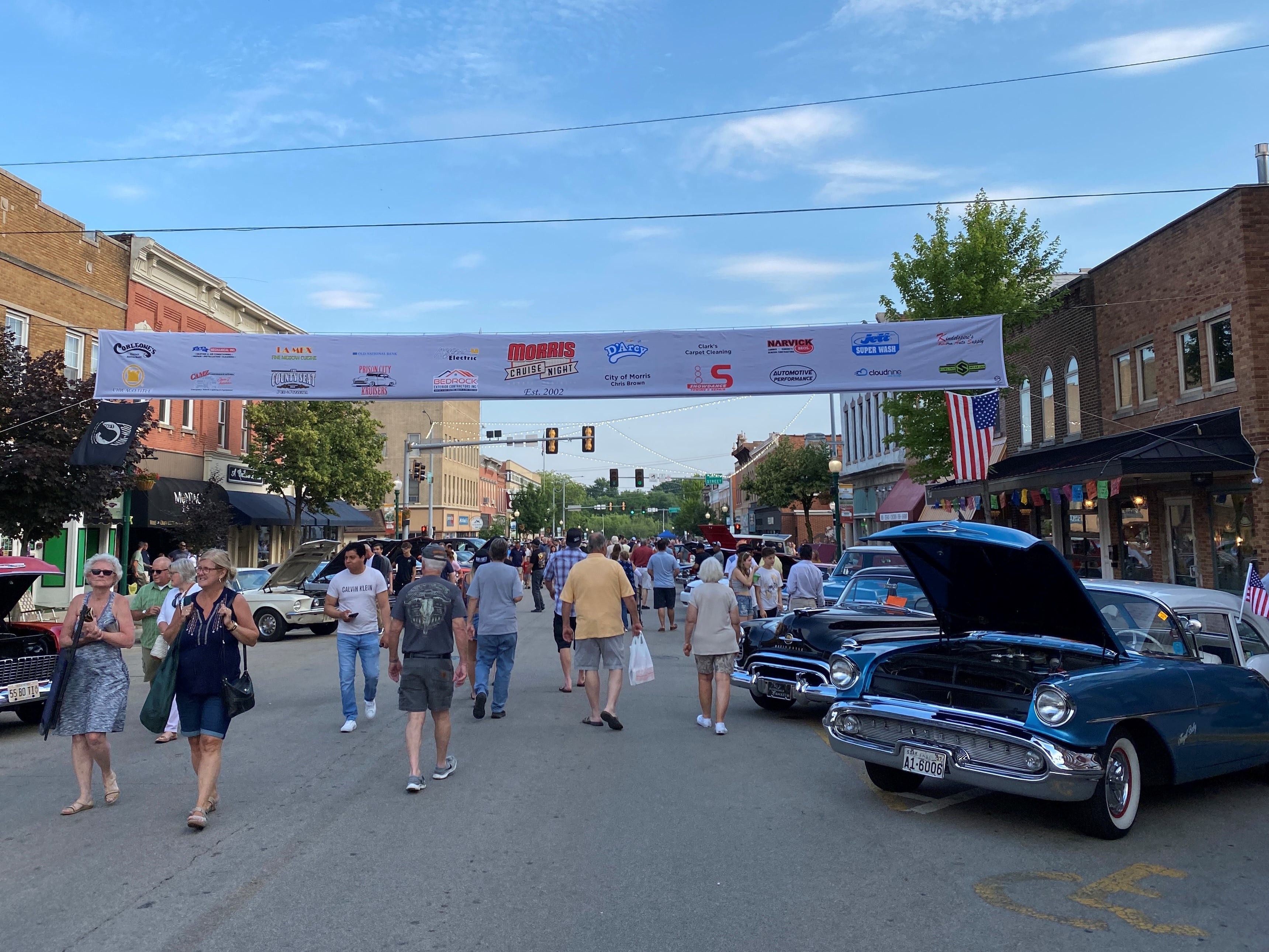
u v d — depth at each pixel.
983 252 21.45
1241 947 4.25
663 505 156.50
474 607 9.88
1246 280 16.77
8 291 20.83
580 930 4.39
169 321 27.73
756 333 16.34
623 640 9.44
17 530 16.33
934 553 6.95
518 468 113.81
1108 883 5.06
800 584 13.65
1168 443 17.03
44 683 9.30
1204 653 7.02
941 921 4.52
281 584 20.03
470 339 16.52
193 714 6.20
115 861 5.43
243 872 5.20
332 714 10.20
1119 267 21.19
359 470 32.50
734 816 6.27
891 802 6.68
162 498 25.55
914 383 16.19
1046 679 5.81
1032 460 24.16
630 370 16.45
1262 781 7.43
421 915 4.57
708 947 4.21
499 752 8.20
